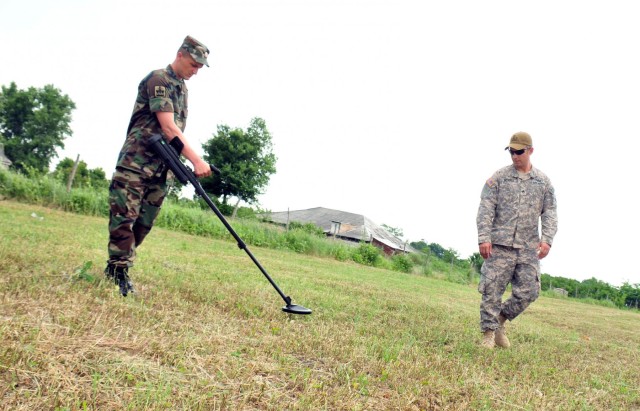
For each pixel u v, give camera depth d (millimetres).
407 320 5117
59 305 2830
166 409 1757
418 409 2260
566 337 6113
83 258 4957
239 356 2580
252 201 53312
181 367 2219
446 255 35531
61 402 1654
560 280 46000
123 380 1956
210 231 16375
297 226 23312
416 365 3004
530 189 4523
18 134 64125
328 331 3682
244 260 8938
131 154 3643
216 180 51219
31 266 4027
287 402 2068
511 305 4488
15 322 2332
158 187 3895
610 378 3764
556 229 4535
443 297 9500
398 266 23047
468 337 4633
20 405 1597
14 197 13945
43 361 1926
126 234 3678
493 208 4559
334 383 2447
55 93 64875
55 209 13766
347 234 50219
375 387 2502
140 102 3703
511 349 4426
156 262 6074
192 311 3500
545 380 3316
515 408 2518
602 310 16875
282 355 2709
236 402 1959
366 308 5441
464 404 2408
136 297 3600
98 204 14664
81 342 2268
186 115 3965
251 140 52406
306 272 9133
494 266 4477
